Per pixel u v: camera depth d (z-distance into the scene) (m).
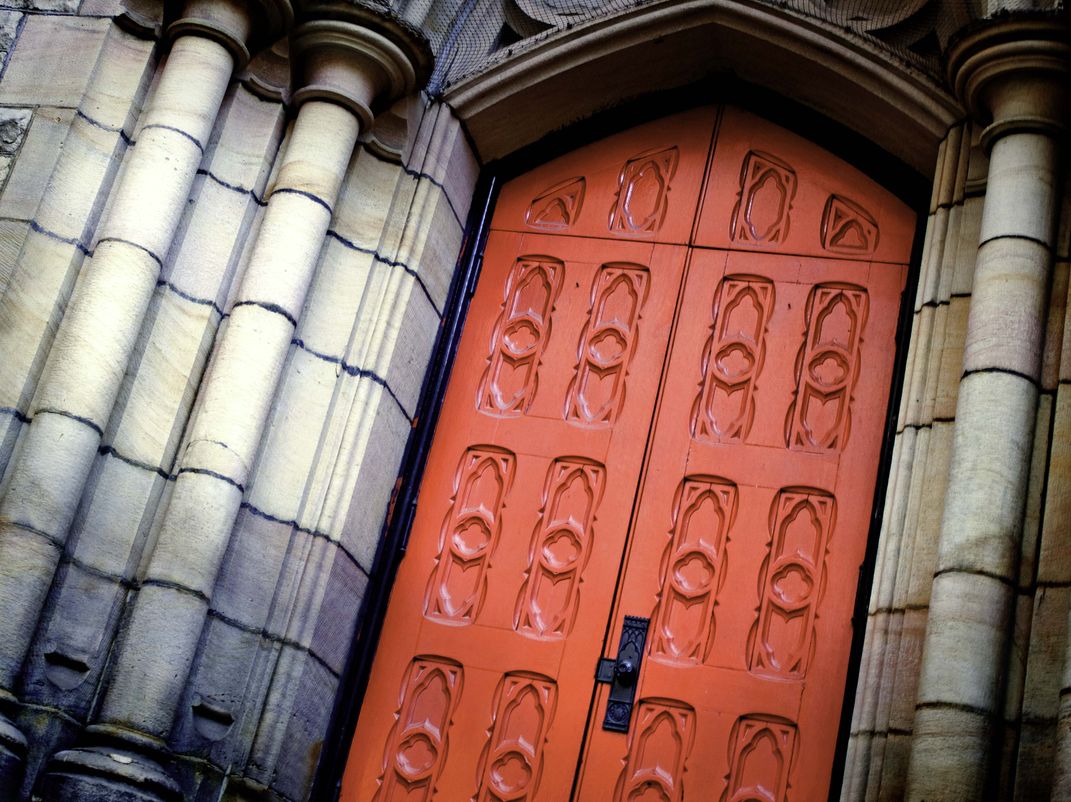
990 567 5.09
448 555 6.21
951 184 6.07
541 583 6.08
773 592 5.88
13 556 5.27
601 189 6.81
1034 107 5.80
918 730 4.92
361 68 6.34
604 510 6.14
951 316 5.80
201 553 5.55
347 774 5.89
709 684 5.78
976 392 5.37
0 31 6.33
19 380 5.58
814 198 6.59
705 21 6.55
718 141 6.79
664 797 5.64
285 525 5.88
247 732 5.62
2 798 5.00
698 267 6.53
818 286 6.39
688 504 6.09
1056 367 5.46
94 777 5.10
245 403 5.77
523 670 5.95
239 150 6.24
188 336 5.90
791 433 6.13
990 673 4.96
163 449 5.74
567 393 6.39
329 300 6.23
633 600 5.97
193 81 6.08
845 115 6.56
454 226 6.70
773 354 6.29
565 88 6.75
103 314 5.64
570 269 6.65
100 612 5.48
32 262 5.79
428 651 6.05
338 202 6.37
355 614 6.07
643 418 6.27
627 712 5.79
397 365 6.27
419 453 6.37
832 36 6.37
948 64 6.00
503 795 5.76
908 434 5.67
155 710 5.34
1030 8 5.82
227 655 5.66
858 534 5.90
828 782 5.54
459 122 6.68
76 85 6.12
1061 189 5.77
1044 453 5.32
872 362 6.20
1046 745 4.88
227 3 6.19
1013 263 5.55
